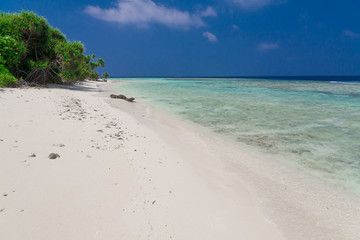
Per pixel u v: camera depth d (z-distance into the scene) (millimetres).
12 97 12242
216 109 16328
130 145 6840
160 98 23734
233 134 9633
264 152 7430
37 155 4914
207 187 4812
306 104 19125
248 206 4270
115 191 3895
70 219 2971
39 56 26828
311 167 6262
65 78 30422
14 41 21016
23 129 6688
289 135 9477
